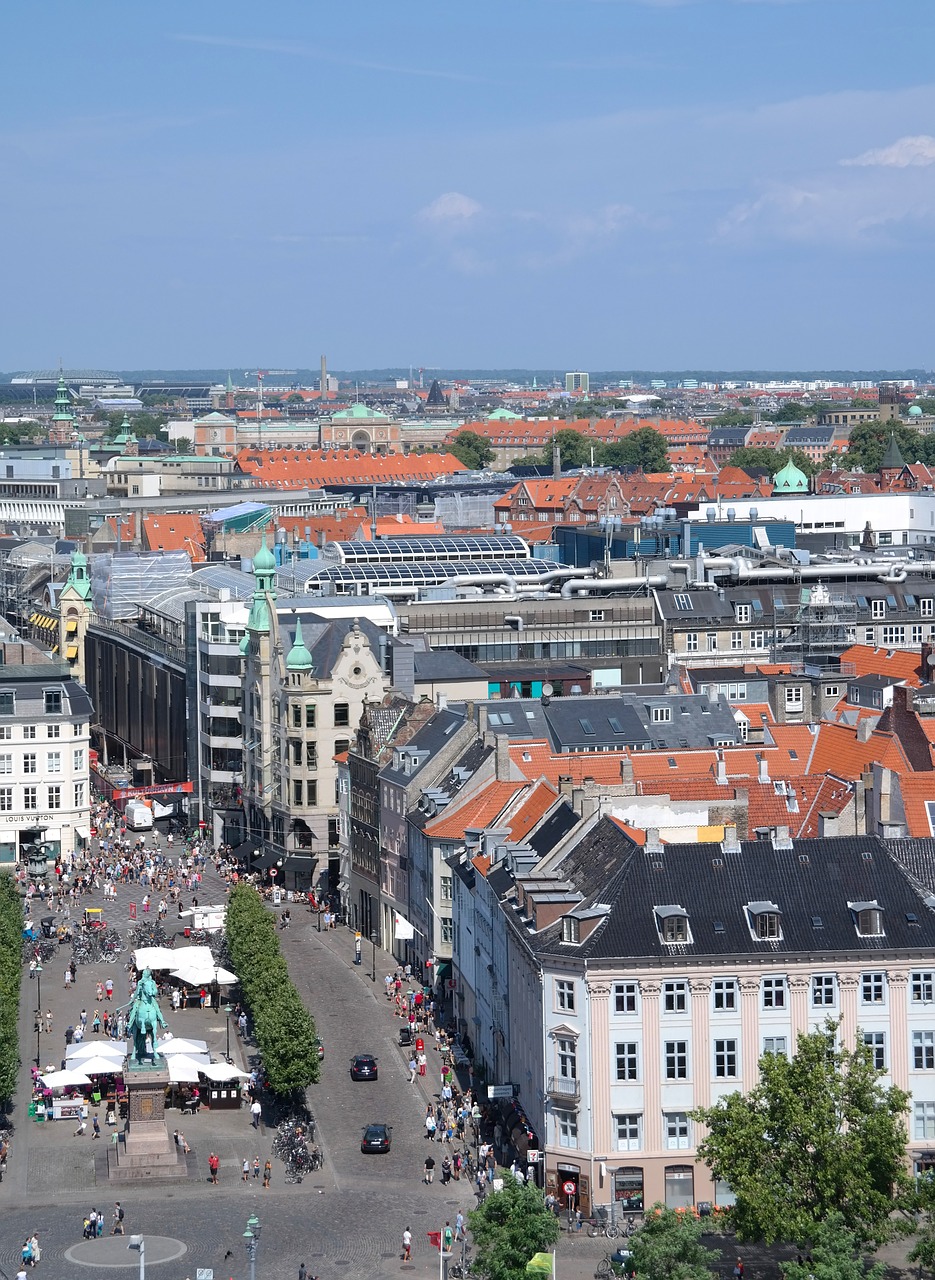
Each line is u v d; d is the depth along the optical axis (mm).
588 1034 183000
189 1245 179000
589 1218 183125
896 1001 184875
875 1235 162750
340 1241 180000
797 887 188125
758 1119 166625
